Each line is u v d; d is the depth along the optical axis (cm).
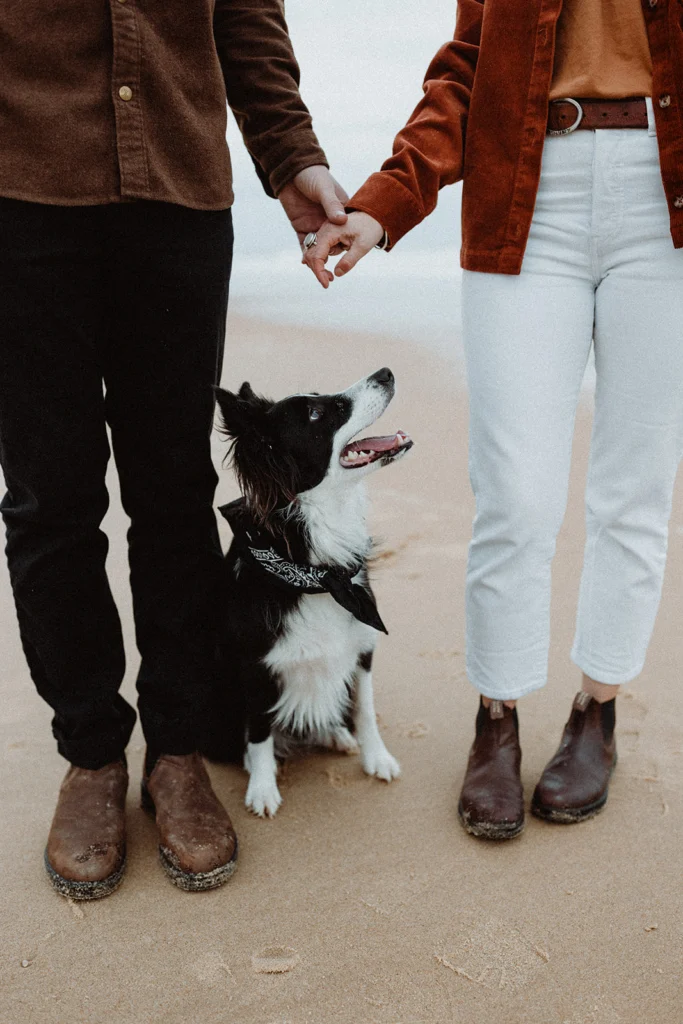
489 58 202
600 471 223
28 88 172
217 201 194
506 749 238
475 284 213
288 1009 180
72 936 202
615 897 207
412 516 406
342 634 249
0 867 224
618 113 191
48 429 191
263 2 218
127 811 248
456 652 313
